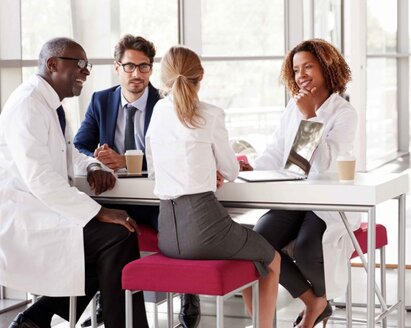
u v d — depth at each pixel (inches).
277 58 334.0
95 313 176.1
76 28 243.1
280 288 222.5
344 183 141.2
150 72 177.8
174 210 140.4
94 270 157.1
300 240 159.9
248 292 154.5
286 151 170.2
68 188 146.7
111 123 180.7
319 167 158.4
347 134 162.2
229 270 134.5
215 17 300.7
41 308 159.2
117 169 168.9
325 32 394.9
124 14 257.4
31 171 144.9
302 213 165.5
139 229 167.9
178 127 139.9
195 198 138.3
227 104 317.1
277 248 161.9
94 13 247.8
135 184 152.8
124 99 179.9
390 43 531.2
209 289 133.1
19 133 145.4
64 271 148.3
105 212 149.2
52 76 152.9
